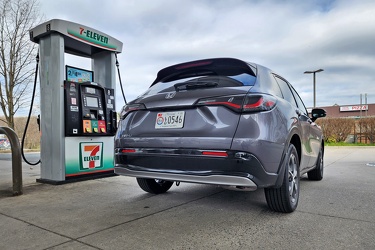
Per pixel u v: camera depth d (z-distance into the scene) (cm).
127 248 208
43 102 473
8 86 1032
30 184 454
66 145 462
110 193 392
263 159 237
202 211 302
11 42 1010
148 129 284
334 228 246
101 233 238
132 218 279
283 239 222
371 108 4400
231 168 236
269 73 318
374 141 1934
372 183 465
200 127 254
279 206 285
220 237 228
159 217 282
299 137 326
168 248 207
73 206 324
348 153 1120
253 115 240
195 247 209
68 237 229
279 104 281
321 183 466
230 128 241
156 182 382
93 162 505
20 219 277
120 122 314
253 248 206
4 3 983
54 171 460
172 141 263
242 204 330
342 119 2030
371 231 238
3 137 1360
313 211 298
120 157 300
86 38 495
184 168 259
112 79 564
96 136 507
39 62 494
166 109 279
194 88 279
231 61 294
